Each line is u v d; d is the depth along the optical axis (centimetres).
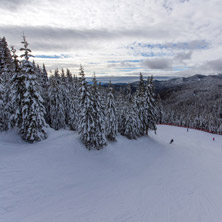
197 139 4147
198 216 865
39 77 3369
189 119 8462
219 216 884
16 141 1772
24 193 863
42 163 1311
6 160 1204
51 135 2125
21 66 1638
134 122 2812
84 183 1170
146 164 1964
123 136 2905
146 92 3039
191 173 1720
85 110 1872
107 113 2495
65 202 862
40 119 1795
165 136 4141
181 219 814
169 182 1395
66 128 3016
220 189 1314
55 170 1265
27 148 1590
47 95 3014
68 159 1555
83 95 1862
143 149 2584
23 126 1802
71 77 4197
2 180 927
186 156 2505
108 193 1052
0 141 1641
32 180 1016
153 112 3169
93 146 1967
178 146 3173
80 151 1817
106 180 1299
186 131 5228
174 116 9688
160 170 1769
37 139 1831
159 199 1035
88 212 779
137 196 1049
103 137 2047
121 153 2158
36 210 744
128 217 770
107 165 1694
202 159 2381
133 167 1788
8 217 653
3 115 1842
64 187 1043
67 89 3431
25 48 1606
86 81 1892
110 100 2455
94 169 1508
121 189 1143
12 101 1734
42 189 950
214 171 1848
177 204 986
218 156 2592
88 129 1864
